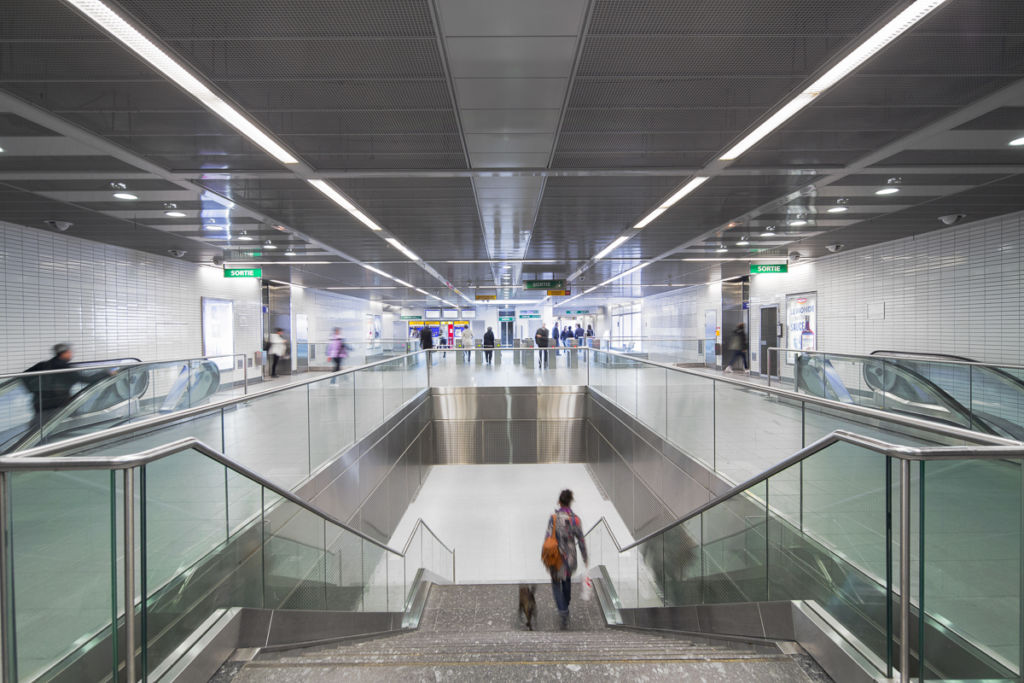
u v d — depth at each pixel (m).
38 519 1.93
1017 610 1.88
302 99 4.49
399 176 6.57
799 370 9.73
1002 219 9.01
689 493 6.46
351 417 7.39
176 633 2.42
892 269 11.63
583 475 14.56
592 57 3.91
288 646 3.17
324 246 11.79
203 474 2.69
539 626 6.52
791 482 2.98
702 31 3.55
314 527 4.12
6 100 4.39
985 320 9.37
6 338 8.89
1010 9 3.29
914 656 1.98
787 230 10.39
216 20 3.37
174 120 4.84
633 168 6.41
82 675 1.97
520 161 6.09
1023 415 5.02
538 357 15.38
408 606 6.71
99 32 3.46
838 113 4.83
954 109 4.76
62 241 10.03
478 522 12.99
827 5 3.27
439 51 3.79
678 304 26.36
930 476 1.98
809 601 2.70
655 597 5.70
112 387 6.80
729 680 2.28
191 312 14.05
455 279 19.62
